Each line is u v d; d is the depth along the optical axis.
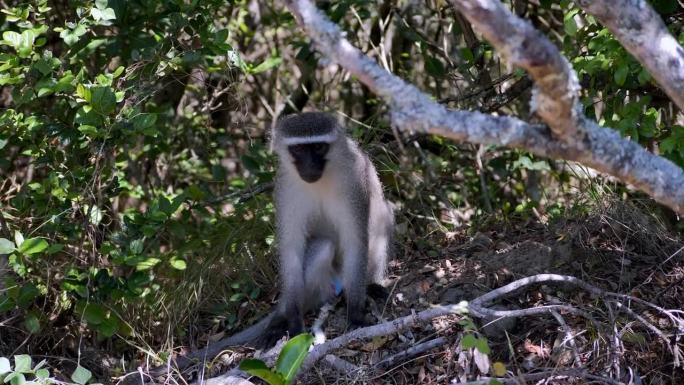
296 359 4.83
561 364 5.14
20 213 6.23
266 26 8.93
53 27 7.33
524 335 5.52
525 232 6.73
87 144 6.01
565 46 6.04
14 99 6.00
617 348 4.98
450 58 8.45
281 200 6.18
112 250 5.90
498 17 2.91
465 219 7.64
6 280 5.64
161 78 6.98
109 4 6.22
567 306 5.17
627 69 5.29
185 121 8.23
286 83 9.15
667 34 3.66
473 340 4.54
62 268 6.17
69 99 6.04
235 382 5.38
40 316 6.12
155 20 6.62
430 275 6.30
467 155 8.19
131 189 7.29
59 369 6.06
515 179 8.23
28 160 7.16
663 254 6.10
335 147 6.04
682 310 5.58
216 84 8.60
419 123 3.24
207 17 6.54
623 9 3.60
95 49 6.66
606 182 7.00
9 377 4.85
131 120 5.79
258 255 6.93
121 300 6.39
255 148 7.44
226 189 8.09
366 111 9.07
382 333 5.20
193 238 7.06
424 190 7.77
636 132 5.43
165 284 6.71
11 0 7.26
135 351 6.29
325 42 3.26
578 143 3.28
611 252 6.15
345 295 6.23
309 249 6.36
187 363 5.95
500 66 8.16
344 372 5.42
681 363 5.12
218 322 6.46
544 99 3.10
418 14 8.53
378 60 8.55
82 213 6.23
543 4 6.81
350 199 6.07
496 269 6.13
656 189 3.45
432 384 5.28
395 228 7.10
